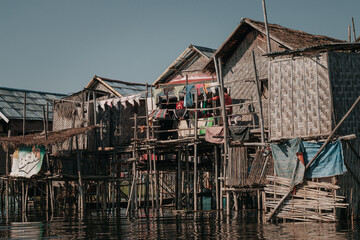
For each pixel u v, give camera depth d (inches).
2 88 1673.2
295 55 689.6
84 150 1059.9
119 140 1064.2
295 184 649.0
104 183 1022.4
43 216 945.5
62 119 1173.1
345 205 636.7
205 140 884.6
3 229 721.6
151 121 1068.5
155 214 888.9
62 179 1029.8
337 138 630.5
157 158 1173.1
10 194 1323.8
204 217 790.5
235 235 568.1
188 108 967.6
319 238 515.8
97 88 1573.6
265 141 741.9
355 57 661.3
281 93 681.6
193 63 1421.0
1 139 1090.1
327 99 642.8
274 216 701.9
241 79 965.8
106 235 612.1
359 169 652.7
